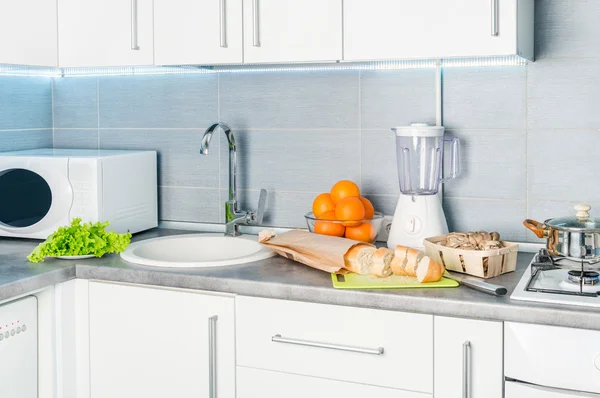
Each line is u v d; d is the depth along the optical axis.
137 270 2.12
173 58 2.35
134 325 2.14
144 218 2.67
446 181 2.39
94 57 2.44
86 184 2.41
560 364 1.69
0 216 2.52
